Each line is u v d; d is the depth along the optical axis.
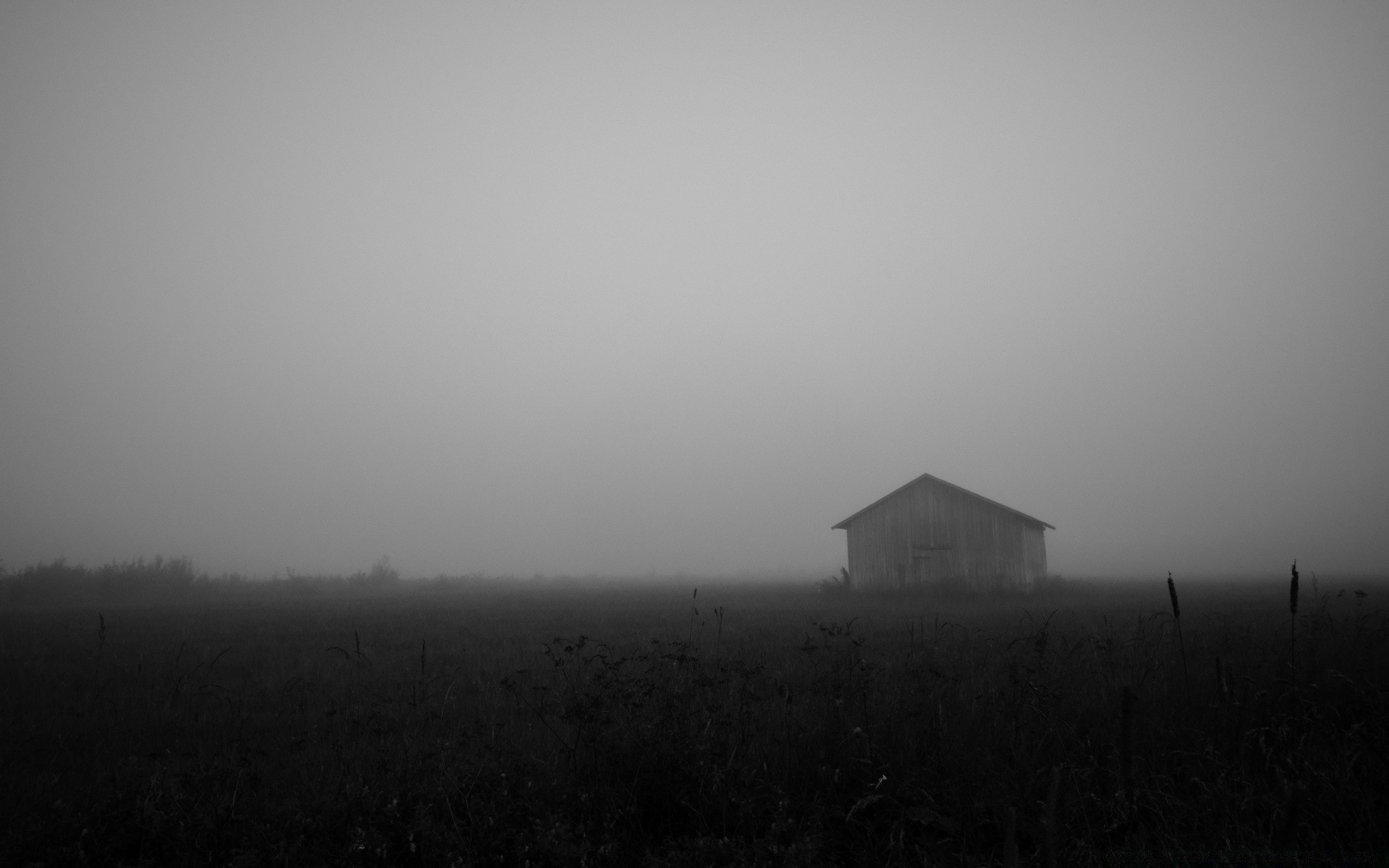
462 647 18.23
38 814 6.46
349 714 10.25
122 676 14.49
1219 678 7.42
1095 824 5.87
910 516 43.81
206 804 6.23
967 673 10.42
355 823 5.86
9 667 15.84
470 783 6.41
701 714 7.85
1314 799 5.80
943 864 5.42
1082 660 10.24
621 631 21.05
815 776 6.84
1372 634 11.32
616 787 6.55
